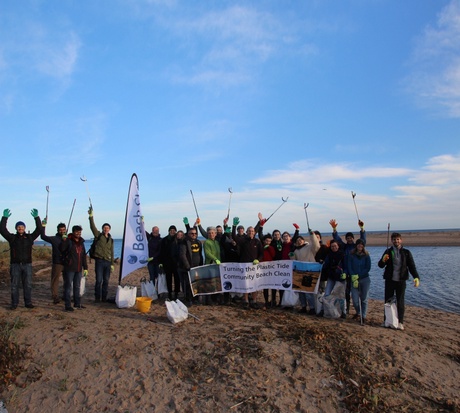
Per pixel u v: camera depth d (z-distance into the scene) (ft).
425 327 32.83
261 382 20.34
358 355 23.12
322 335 24.73
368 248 181.78
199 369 21.17
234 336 24.54
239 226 34.55
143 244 35.01
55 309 30.25
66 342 23.31
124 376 20.51
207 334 24.89
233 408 18.61
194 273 32.12
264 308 31.76
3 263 54.13
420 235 282.15
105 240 34.22
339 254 30.19
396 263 28.73
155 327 26.30
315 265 30.96
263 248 33.12
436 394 20.53
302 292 31.37
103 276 34.42
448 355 25.07
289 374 21.09
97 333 24.67
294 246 33.30
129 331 25.29
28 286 29.40
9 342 22.24
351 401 19.56
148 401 18.86
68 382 20.01
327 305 29.68
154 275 36.17
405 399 20.01
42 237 29.96
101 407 18.44
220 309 31.27
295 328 26.02
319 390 20.20
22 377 20.21
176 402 18.84
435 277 68.64
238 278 32.01
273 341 24.02
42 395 19.13
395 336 26.53
